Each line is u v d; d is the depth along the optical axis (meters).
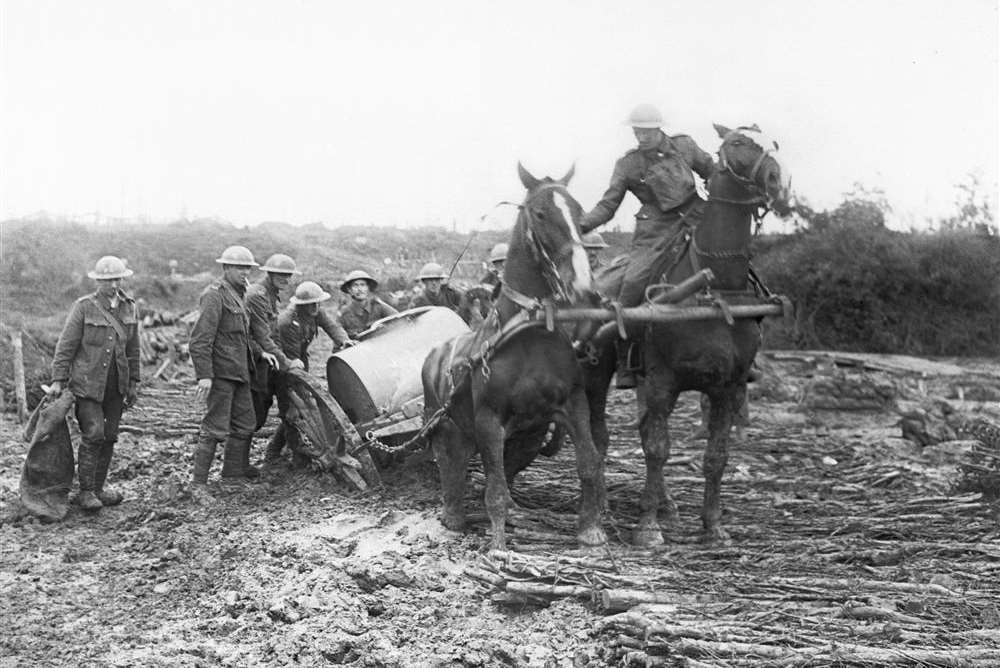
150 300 25.62
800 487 10.52
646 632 6.24
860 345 26.33
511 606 7.16
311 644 6.83
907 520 8.98
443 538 8.49
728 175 7.88
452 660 6.48
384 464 10.80
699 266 8.00
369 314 12.88
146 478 11.54
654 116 8.13
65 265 24.20
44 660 6.93
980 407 16.09
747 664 5.88
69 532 9.75
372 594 7.63
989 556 7.83
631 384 8.79
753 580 7.10
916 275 26.25
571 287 7.38
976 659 5.84
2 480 11.07
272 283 11.45
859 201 27.14
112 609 7.91
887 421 15.13
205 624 7.42
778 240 27.62
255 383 11.25
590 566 7.26
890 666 5.82
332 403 10.51
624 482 10.26
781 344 25.94
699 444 12.88
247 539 9.08
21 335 15.03
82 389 10.17
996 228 27.25
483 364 7.87
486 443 7.98
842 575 7.31
